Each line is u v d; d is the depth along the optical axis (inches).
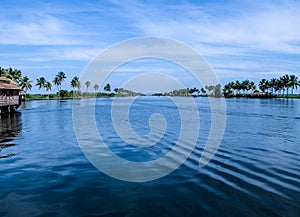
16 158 538.0
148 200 321.7
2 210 298.2
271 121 1229.1
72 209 299.3
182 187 362.6
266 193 335.0
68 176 417.4
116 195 338.6
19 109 2196.1
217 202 312.2
